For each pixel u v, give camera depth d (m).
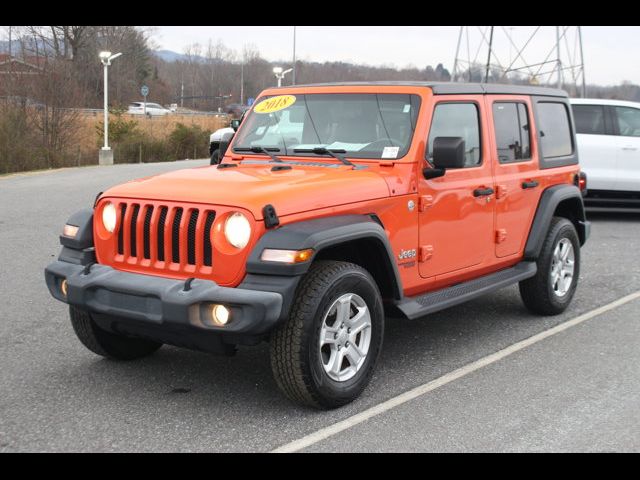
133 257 4.47
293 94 5.67
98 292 4.39
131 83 78.69
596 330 6.16
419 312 4.91
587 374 5.08
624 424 4.25
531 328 6.21
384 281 4.82
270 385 4.80
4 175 23.50
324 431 4.11
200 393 4.66
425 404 4.52
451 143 4.75
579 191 6.78
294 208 4.20
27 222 11.61
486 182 5.69
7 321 6.19
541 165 6.42
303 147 5.36
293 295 4.00
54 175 22.89
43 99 30.58
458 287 5.56
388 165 5.00
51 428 4.13
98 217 4.62
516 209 6.05
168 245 4.28
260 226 4.07
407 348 5.65
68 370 5.05
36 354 5.38
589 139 12.05
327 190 4.44
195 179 4.59
